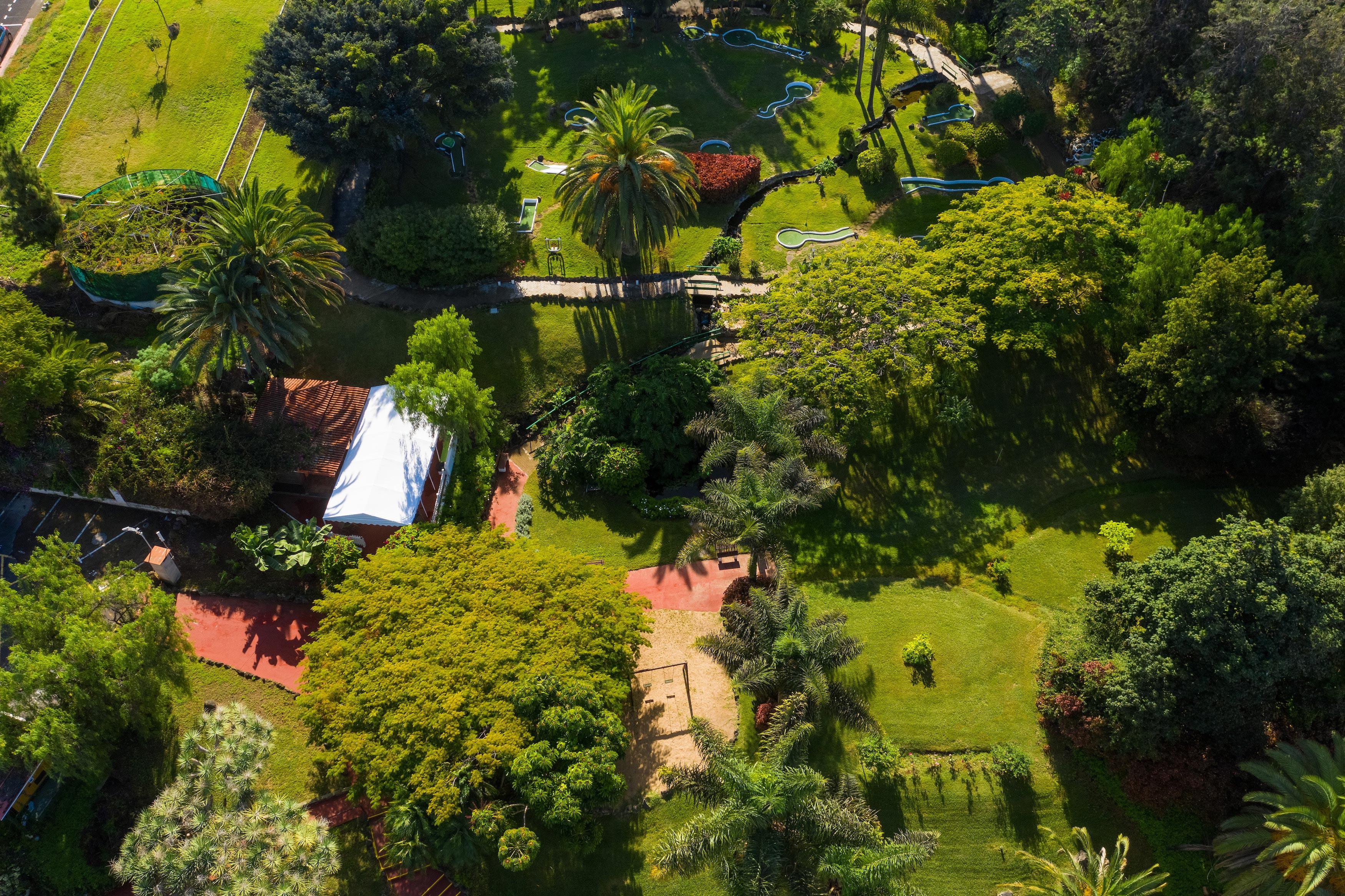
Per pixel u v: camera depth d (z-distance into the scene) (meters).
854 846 35.47
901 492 56.28
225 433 54.16
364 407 56.66
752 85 80.75
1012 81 80.94
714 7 85.31
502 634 43.91
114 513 54.12
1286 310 51.03
